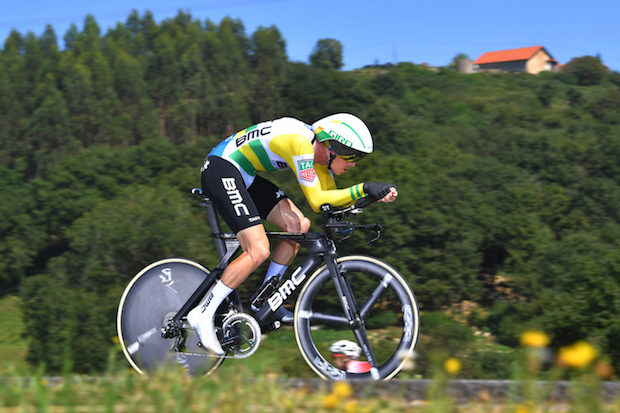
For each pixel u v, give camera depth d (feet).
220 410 6.23
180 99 438.40
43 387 6.81
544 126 312.50
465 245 114.21
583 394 6.28
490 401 6.80
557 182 187.01
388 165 132.87
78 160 208.54
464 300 119.03
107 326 77.82
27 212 189.37
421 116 339.77
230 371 7.47
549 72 460.96
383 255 110.52
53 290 91.66
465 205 122.52
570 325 77.71
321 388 7.06
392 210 113.60
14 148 329.52
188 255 105.70
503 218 126.11
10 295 171.22
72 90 379.96
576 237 113.91
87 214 120.67
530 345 6.55
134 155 215.92
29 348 85.46
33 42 460.96
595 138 213.46
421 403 6.87
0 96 350.02
